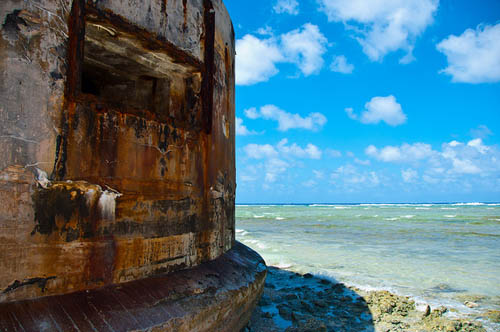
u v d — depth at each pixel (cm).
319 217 3356
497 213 4231
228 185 491
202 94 409
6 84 240
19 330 223
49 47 261
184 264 363
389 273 830
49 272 254
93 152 282
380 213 4316
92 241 278
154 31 341
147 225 321
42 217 252
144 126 322
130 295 290
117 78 427
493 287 711
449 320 526
